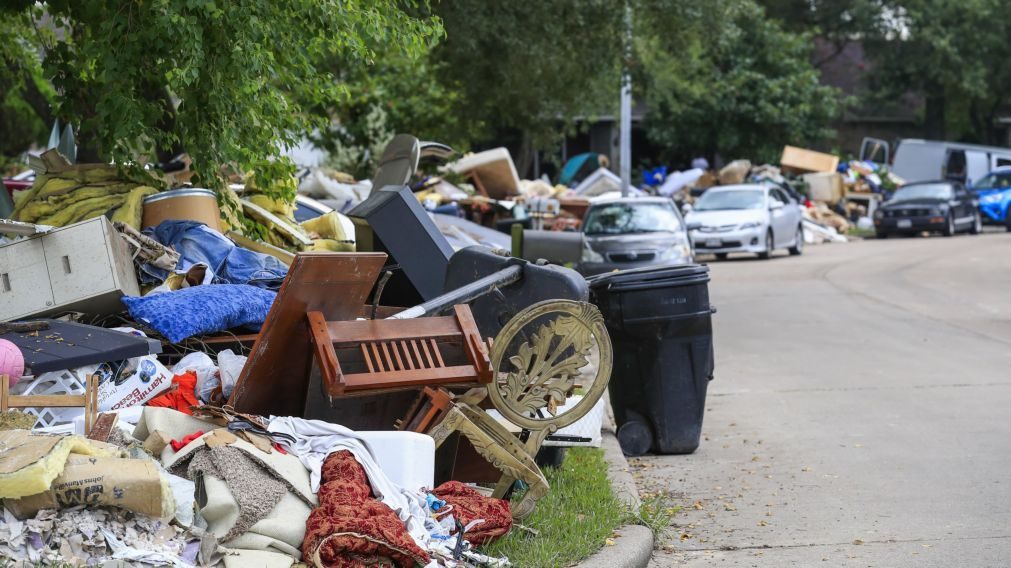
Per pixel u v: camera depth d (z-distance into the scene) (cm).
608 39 1784
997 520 659
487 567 514
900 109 5303
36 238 670
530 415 594
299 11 830
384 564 479
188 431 531
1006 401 1020
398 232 820
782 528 657
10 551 436
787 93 4344
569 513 616
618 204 2111
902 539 628
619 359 855
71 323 609
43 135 2484
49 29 1125
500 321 663
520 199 2531
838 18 5009
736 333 1488
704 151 4716
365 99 2136
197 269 746
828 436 901
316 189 1742
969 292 1917
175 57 799
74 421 542
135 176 876
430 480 552
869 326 1536
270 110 872
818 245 3244
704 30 1855
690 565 593
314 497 505
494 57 1725
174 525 471
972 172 4203
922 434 897
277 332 550
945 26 4888
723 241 2628
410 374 555
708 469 810
